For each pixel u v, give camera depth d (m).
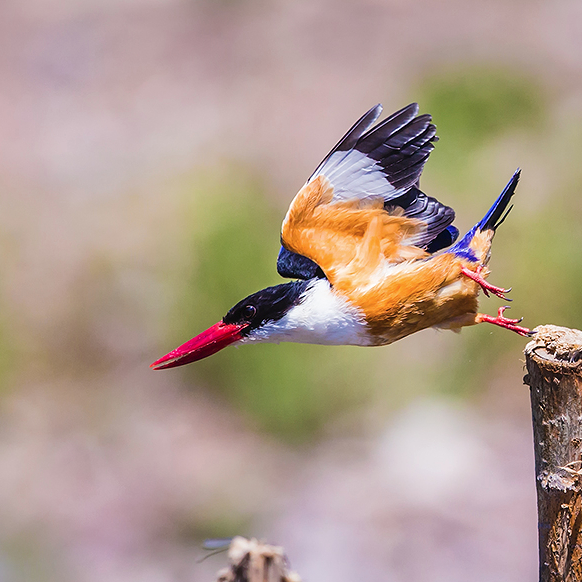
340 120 18.78
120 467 13.12
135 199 17.05
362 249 5.90
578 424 4.72
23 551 11.84
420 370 13.62
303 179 17.11
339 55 20.94
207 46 21.89
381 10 22.34
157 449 13.34
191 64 21.42
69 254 16.06
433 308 5.98
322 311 5.98
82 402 14.29
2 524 12.25
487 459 12.45
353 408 13.42
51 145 19.47
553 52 20.06
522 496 11.84
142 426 13.82
